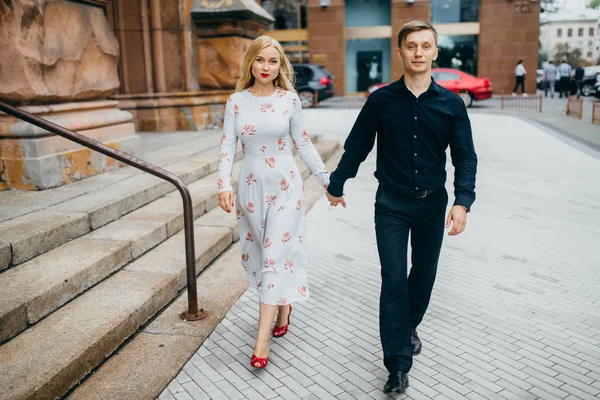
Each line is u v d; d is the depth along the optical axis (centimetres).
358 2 2784
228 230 484
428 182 272
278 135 306
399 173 274
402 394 271
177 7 882
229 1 880
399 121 268
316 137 1012
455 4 2686
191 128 920
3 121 474
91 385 272
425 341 326
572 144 1043
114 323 306
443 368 295
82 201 450
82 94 551
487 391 273
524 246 496
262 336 296
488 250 488
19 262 351
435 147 270
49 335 291
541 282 414
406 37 261
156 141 789
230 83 920
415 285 299
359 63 2836
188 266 343
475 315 360
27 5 466
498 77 2706
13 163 479
